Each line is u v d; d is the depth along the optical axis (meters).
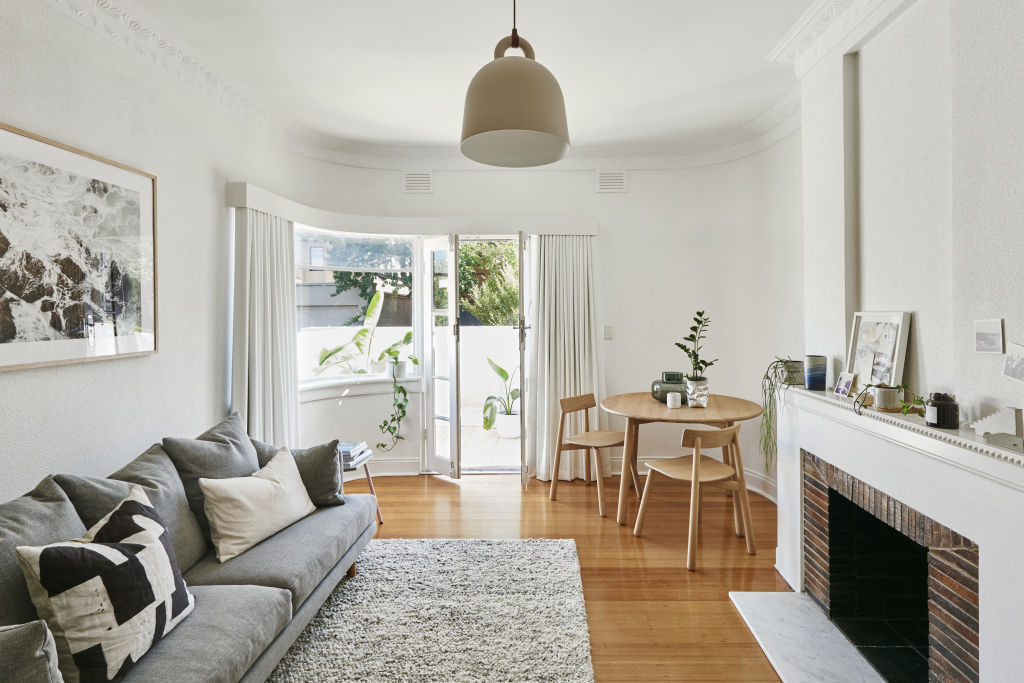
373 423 4.77
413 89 3.45
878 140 2.32
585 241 4.69
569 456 4.70
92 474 2.38
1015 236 1.52
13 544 1.49
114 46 2.50
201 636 1.65
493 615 2.46
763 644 2.26
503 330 7.06
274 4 2.48
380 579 2.81
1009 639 1.41
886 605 2.43
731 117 4.00
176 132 2.96
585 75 3.29
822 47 2.65
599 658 2.20
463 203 4.79
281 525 2.44
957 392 1.76
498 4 2.50
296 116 3.91
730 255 4.51
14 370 1.99
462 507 3.99
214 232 3.30
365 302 4.83
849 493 2.27
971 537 1.54
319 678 2.02
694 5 2.53
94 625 1.43
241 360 3.43
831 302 2.62
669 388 3.88
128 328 2.56
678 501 4.11
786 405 2.88
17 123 2.03
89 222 2.33
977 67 1.65
